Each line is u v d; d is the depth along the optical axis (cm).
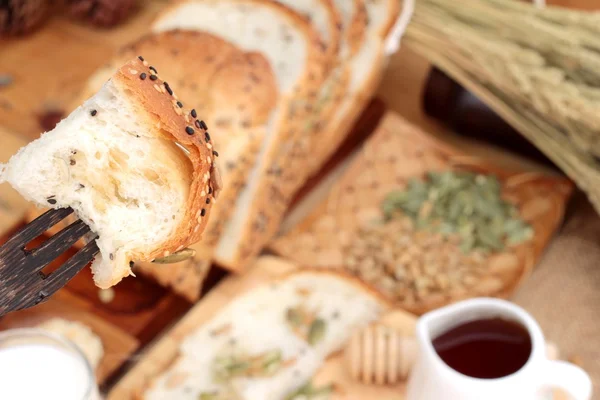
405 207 68
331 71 68
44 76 75
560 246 68
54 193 47
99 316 62
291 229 67
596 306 65
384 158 71
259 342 61
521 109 67
